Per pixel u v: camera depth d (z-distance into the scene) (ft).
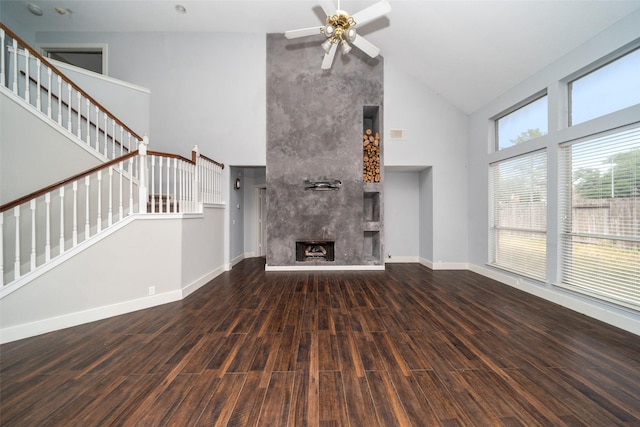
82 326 9.22
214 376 6.36
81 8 15.88
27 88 10.83
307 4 15.52
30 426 4.87
